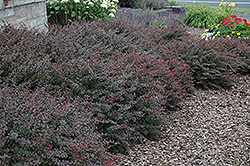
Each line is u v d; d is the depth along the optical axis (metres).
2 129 1.68
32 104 1.91
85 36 3.99
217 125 3.50
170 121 3.55
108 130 2.65
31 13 4.89
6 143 1.72
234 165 2.70
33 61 2.74
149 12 9.19
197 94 4.41
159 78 3.46
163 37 5.56
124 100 2.85
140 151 2.84
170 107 3.84
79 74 2.73
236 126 3.47
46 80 2.61
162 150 2.90
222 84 4.66
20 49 2.83
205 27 9.55
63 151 1.79
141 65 3.22
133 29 5.02
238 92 4.54
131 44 4.09
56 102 2.17
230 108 3.97
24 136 1.77
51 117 1.92
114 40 3.98
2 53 2.69
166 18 9.07
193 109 3.92
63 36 3.61
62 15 6.80
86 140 1.97
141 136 2.94
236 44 5.30
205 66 4.65
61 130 1.94
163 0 12.05
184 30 5.85
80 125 2.09
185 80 4.21
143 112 3.00
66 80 2.62
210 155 2.85
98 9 6.45
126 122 2.82
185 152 2.89
